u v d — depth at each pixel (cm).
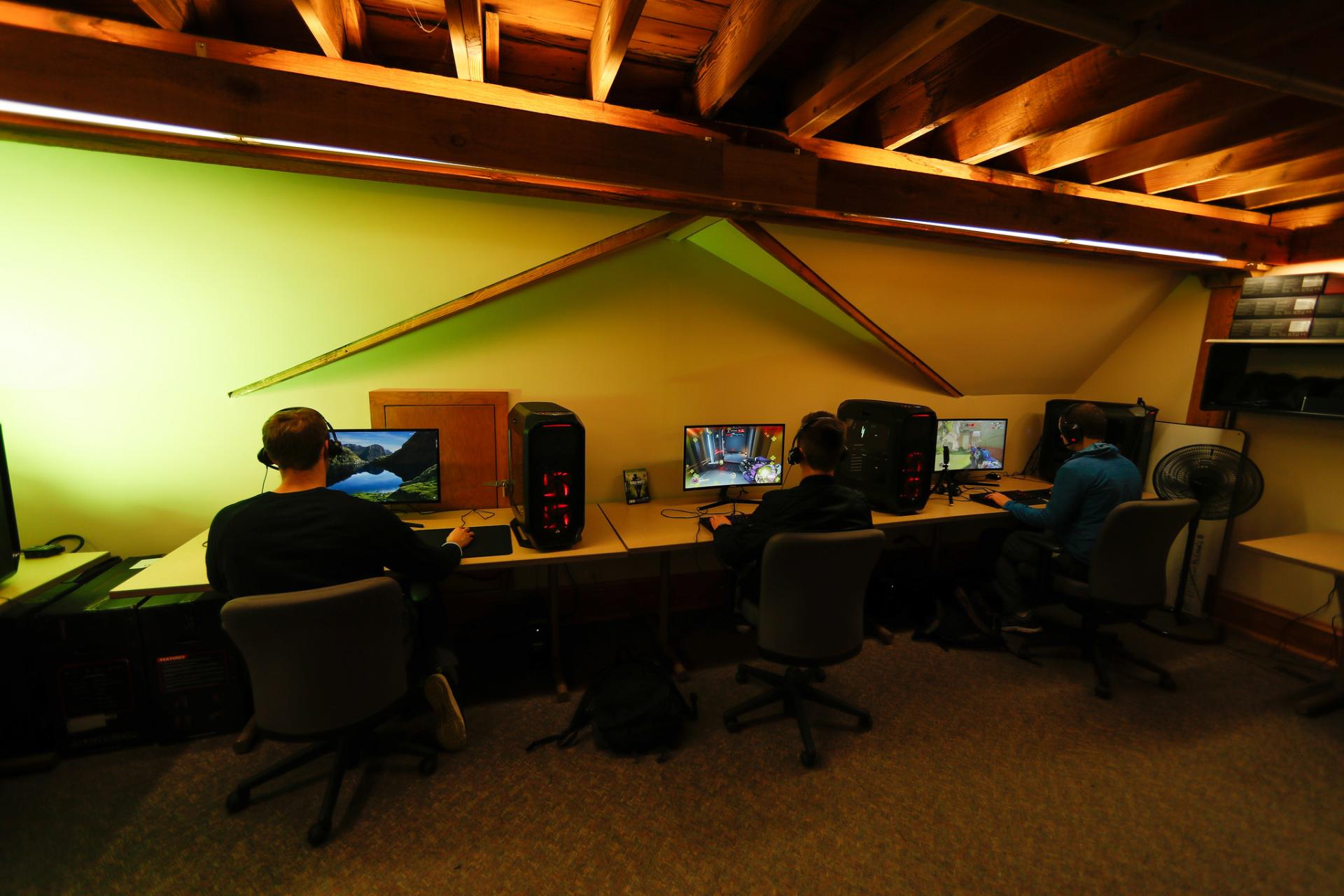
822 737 209
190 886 146
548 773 189
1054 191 238
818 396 317
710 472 276
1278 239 277
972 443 322
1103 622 245
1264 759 200
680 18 174
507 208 220
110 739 193
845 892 148
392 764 191
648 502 285
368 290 222
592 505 280
